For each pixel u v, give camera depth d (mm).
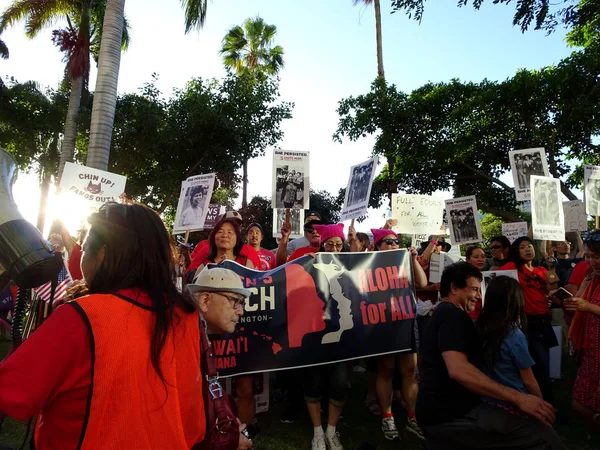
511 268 5121
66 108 19484
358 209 5602
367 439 4328
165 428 1389
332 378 4109
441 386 3076
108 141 9008
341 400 4078
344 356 4141
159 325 1438
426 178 16078
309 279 4219
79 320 1343
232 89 16672
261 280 4094
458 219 6945
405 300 4516
